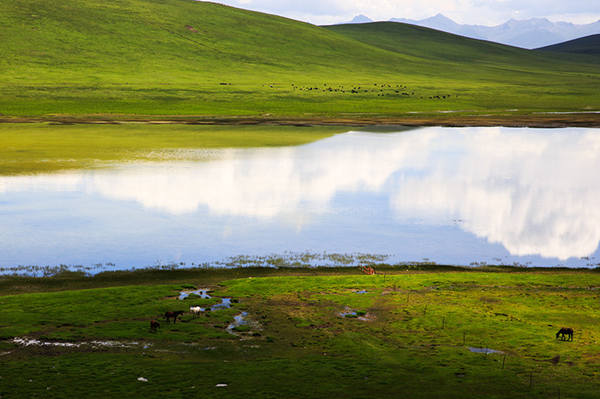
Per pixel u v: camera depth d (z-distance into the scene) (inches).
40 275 1699.1
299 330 1245.7
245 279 1654.8
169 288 1544.0
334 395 914.7
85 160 3508.9
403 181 3218.5
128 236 2110.0
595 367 1042.1
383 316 1338.6
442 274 1728.6
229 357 1089.4
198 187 2915.8
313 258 1929.1
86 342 1147.9
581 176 3444.9
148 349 1119.0
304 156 3882.9
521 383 969.5
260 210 2534.5
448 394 923.4
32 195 2655.0
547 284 1612.9
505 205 2741.1
